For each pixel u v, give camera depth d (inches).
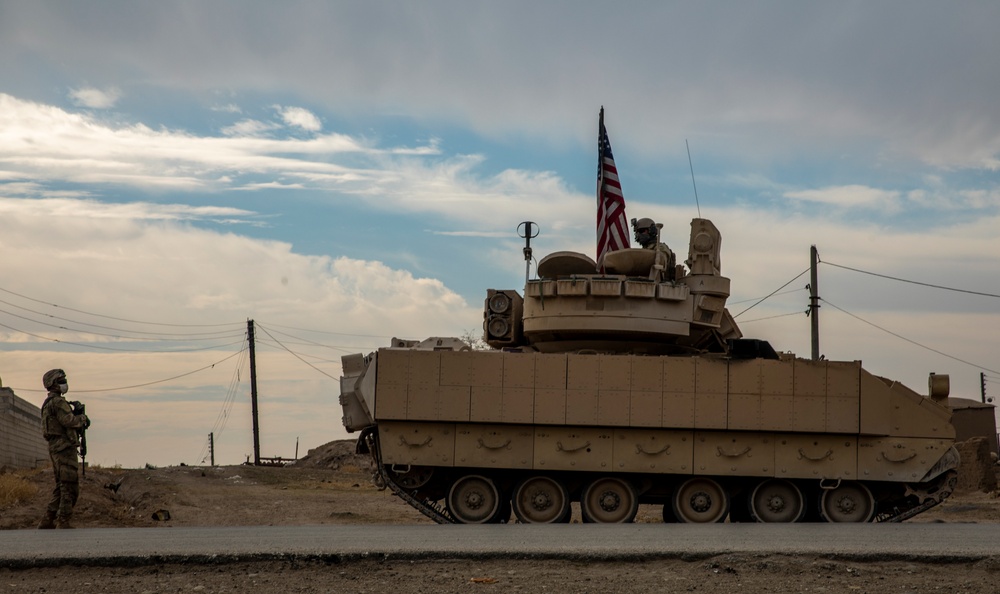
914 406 896.9
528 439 902.4
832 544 556.4
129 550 523.8
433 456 901.8
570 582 465.4
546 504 913.5
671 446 898.7
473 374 898.7
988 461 1507.1
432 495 968.3
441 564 507.5
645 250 979.3
